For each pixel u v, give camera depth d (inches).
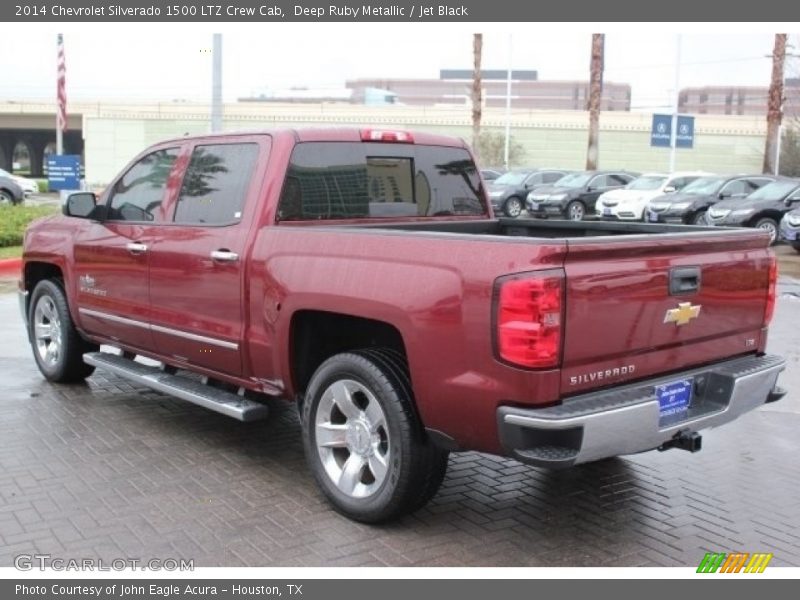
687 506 192.5
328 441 183.5
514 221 247.9
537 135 2452.0
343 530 175.0
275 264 189.8
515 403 148.6
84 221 260.8
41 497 189.0
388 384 167.9
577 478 209.2
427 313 158.7
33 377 296.5
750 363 185.6
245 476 204.4
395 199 226.7
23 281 291.9
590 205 1160.8
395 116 2437.3
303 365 193.9
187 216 221.8
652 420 156.5
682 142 1327.5
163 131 2561.5
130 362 248.2
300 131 207.0
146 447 224.1
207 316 210.8
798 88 1876.2
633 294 157.8
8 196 1066.1
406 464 167.0
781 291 551.8
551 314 145.7
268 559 161.9
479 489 200.4
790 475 214.2
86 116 2588.6
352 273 172.9
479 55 1488.7
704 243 171.3
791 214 741.9
